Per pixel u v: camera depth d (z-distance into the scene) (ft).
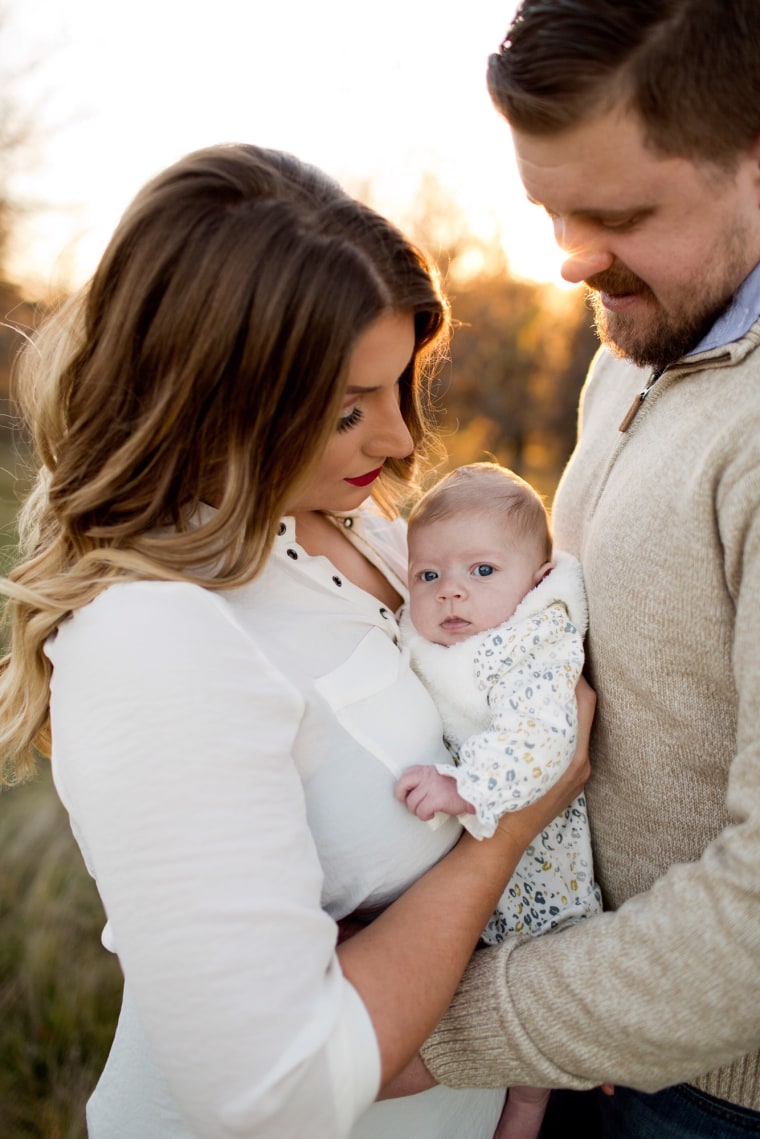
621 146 3.32
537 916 4.37
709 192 3.38
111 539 3.70
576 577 4.52
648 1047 3.30
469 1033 3.67
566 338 27.76
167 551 3.53
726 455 3.37
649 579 3.71
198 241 3.39
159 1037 3.07
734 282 3.55
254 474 3.54
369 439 3.97
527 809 3.91
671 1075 3.40
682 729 3.79
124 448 3.60
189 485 3.69
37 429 4.11
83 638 3.32
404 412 4.70
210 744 3.14
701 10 3.10
